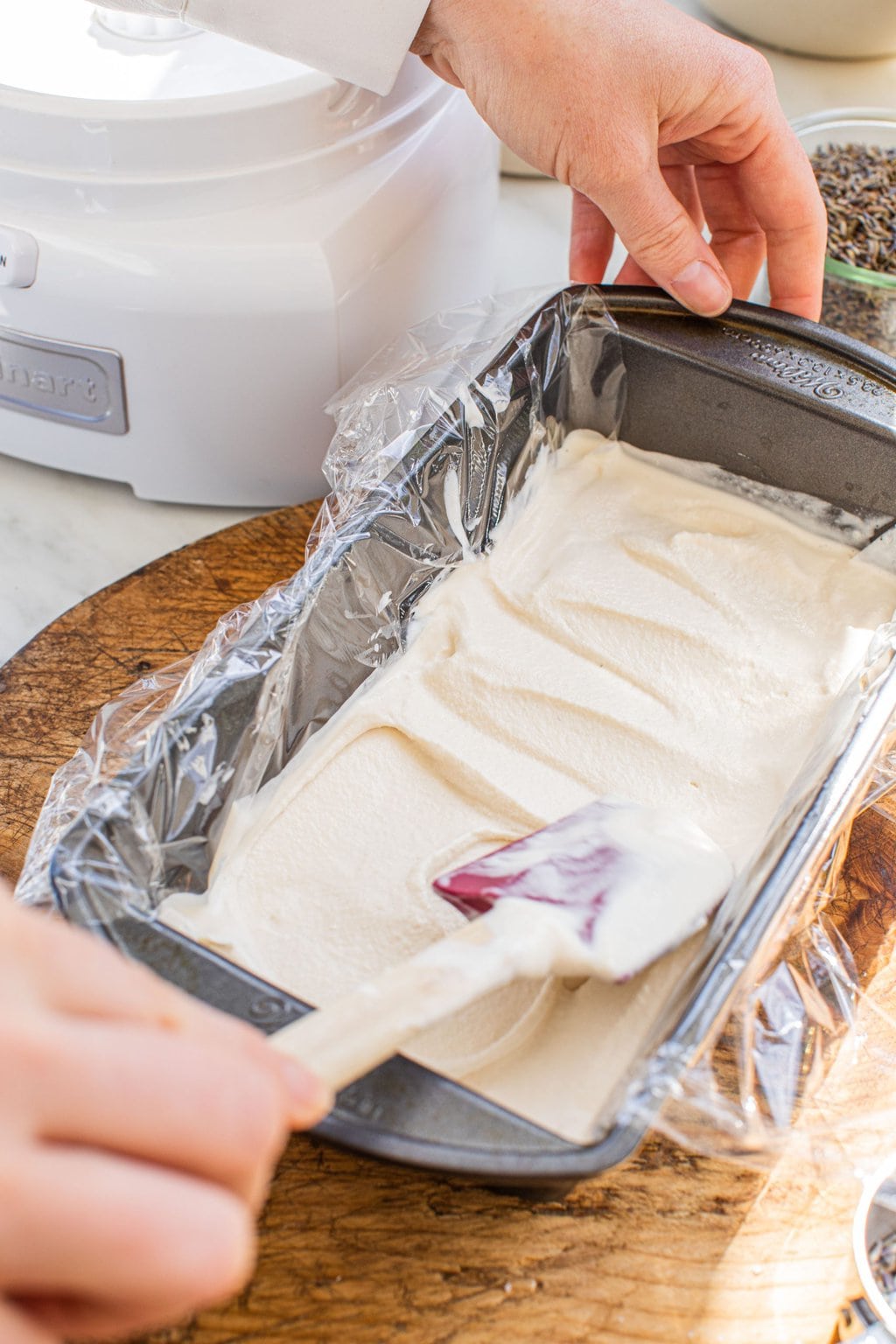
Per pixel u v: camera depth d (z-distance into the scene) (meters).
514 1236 0.63
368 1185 0.64
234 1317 0.59
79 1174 0.34
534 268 1.23
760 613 0.87
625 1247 0.63
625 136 0.82
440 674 0.82
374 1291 0.61
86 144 0.85
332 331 0.91
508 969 0.55
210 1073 0.37
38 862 0.68
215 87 0.88
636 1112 0.53
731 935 0.60
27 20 0.93
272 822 0.74
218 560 0.97
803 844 0.64
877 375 0.88
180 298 0.88
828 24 1.39
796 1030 0.72
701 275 0.87
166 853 0.67
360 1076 0.54
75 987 0.39
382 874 0.71
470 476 0.88
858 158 1.17
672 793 0.76
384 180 0.92
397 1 0.81
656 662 0.83
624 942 0.60
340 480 0.90
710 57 0.82
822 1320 0.62
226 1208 0.35
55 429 0.99
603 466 0.97
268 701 0.72
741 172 0.90
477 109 0.87
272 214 0.89
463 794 0.77
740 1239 0.64
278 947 0.68
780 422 0.88
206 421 0.95
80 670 0.89
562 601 0.87
